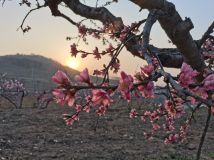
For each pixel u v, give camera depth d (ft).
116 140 67.10
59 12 21.06
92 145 63.00
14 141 62.90
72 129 73.82
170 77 8.67
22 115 88.02
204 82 9.09
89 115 86.48
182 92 8.42
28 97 127.85
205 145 64.59
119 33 18.98
